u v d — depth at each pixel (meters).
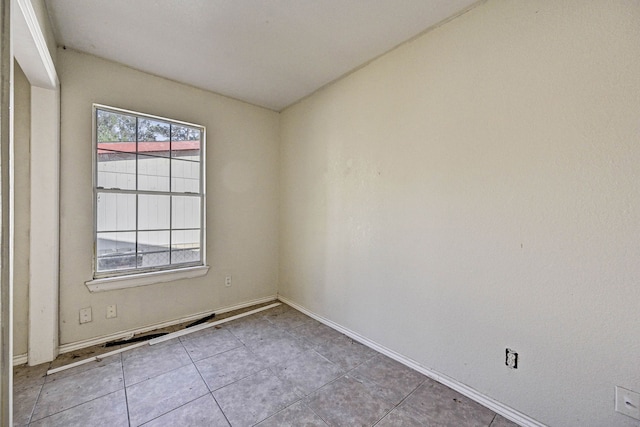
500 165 1.58
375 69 2.29
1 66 0.91
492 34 1.60
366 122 2.38
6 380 0.93
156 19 1.83
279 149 3.49
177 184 2.74
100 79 2.28
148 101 2.52
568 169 1.35
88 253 2.25
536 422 1.45
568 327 1.36
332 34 1.98
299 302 3.17
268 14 1.78
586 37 1.29
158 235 2.63
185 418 1.52
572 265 1.35
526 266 1.49
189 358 2.11
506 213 1.56
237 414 1.55
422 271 1.97
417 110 1.99
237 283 3.16
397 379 1.89
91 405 1.60
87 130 2.24
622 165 1.21
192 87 2.78
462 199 1.75
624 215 1.21
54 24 1.87
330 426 1.48
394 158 2.15
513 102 1.53
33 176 1.95
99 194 2.33
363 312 2.41
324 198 2.82
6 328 0.93
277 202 3.50
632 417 1.19
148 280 2.52
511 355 1.54
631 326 1.20
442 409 1.61
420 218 1.98
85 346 2.24
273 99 3.11
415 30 1.93
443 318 1.86
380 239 2.27
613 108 1.23
